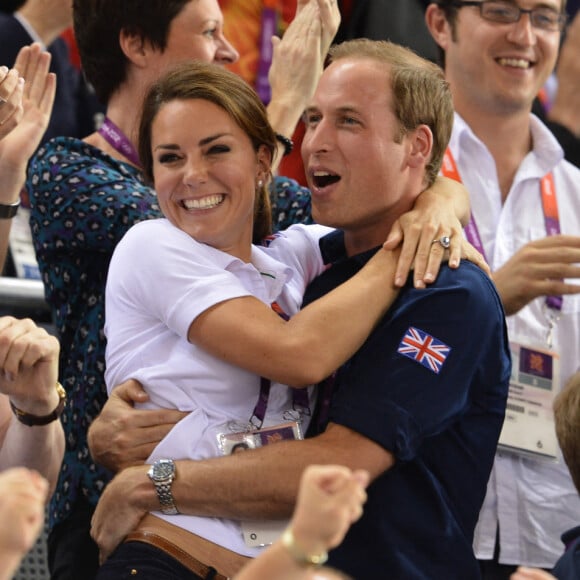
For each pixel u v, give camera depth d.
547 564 13.41
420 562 9.84
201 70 10.23
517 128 14.66
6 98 11.68
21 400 9.84
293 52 13.41
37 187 12.51
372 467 9.59
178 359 9.91
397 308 10.05
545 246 13.34
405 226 10.41
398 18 17.38
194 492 9.52
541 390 13.62
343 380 10.07
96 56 13.11
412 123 10.61
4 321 9.55
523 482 13.48
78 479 11.67
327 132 10.53
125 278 10.12
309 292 10.84
